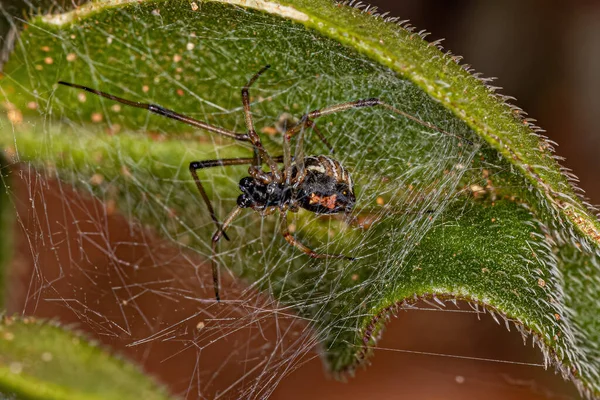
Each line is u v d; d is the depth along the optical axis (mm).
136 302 73
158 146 67
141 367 59
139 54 65
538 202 63
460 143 64
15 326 59
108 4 63
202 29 64
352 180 66
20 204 69
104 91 66
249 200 66
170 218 68
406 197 66
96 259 73
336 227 67
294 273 68
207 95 66
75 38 65
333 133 67
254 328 72
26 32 65
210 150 68
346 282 67
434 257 64
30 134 66
